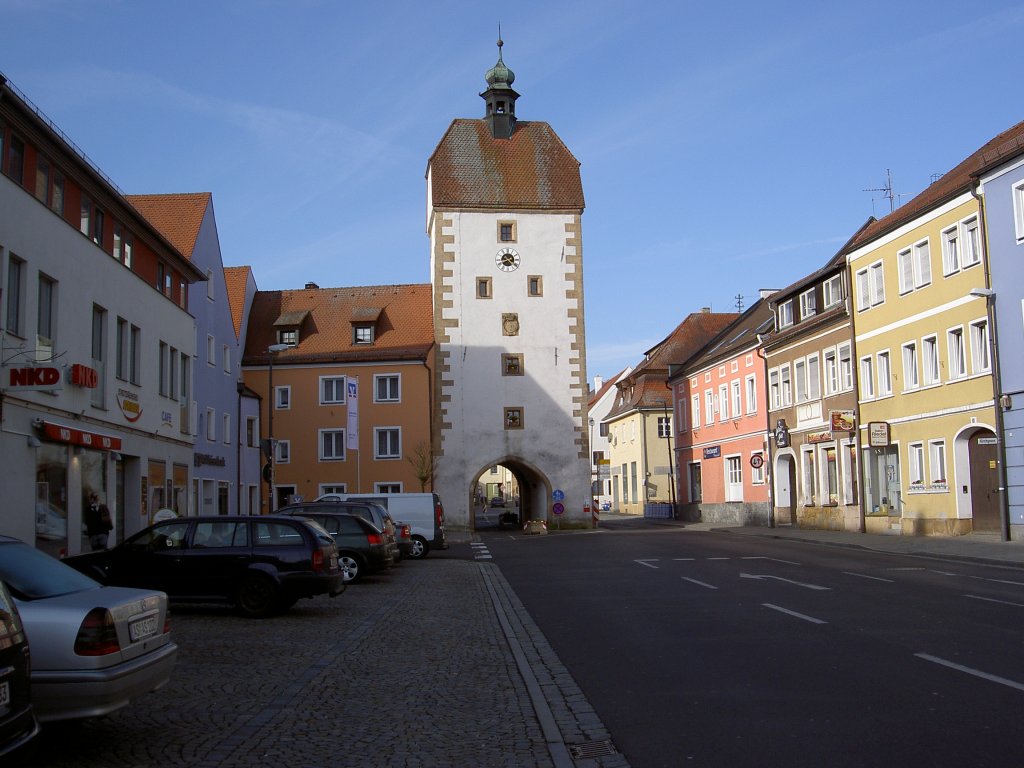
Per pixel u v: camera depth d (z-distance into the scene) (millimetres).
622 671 10664
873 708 8273
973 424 31531
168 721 8547
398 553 25594
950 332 33000
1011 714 7895
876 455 38375
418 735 8016
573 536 46719
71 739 7906
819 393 43156
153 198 41750
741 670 10328
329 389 54500
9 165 20953
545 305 55562
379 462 53938
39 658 7195
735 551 30875
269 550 16516
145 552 16656
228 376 45250
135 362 29891
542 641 13219
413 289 59656
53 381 20562
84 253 25172
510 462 54625
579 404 55094
